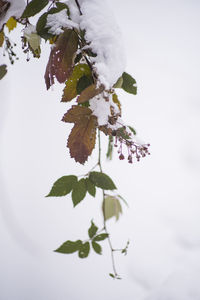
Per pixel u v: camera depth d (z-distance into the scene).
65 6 0.70
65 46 0.69
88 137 0.69
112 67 0.69
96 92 0.66
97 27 0.69
